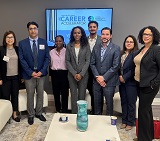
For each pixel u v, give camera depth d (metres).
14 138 2.74
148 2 4.11
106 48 2.96
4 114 2.85
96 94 3.12
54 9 4.15
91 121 2.36
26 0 4.23
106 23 4.15
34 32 3.05
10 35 3.06
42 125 3.13
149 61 2.26
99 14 4.12
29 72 3.07
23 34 4.33
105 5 4.17
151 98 2.37
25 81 3.19
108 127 2.21
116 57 2.92
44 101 3.54
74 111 3.31
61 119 2.35
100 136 2.01
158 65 2.23
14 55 3.13
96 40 3.20
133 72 2.69
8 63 3.10
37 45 3.12
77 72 3.15
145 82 2.31
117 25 4.23
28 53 3.07
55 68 3.42
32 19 4.28
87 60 3.11
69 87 3.37
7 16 4.29
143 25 4.20
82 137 1.98
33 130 2.97
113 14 4.19
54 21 4.20
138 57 2.42
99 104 3.18
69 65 3.18
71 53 3.15
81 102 2.15
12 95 3.27
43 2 4.22
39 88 3.25
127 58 2.85
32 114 3.28
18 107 3.35
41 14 4.26
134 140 2.69
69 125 2.25
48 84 4.45
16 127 3.07
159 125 2.67
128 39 2.88
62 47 3.45
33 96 3.26
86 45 3.13
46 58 3.22
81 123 2.09
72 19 4.17
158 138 2.70
